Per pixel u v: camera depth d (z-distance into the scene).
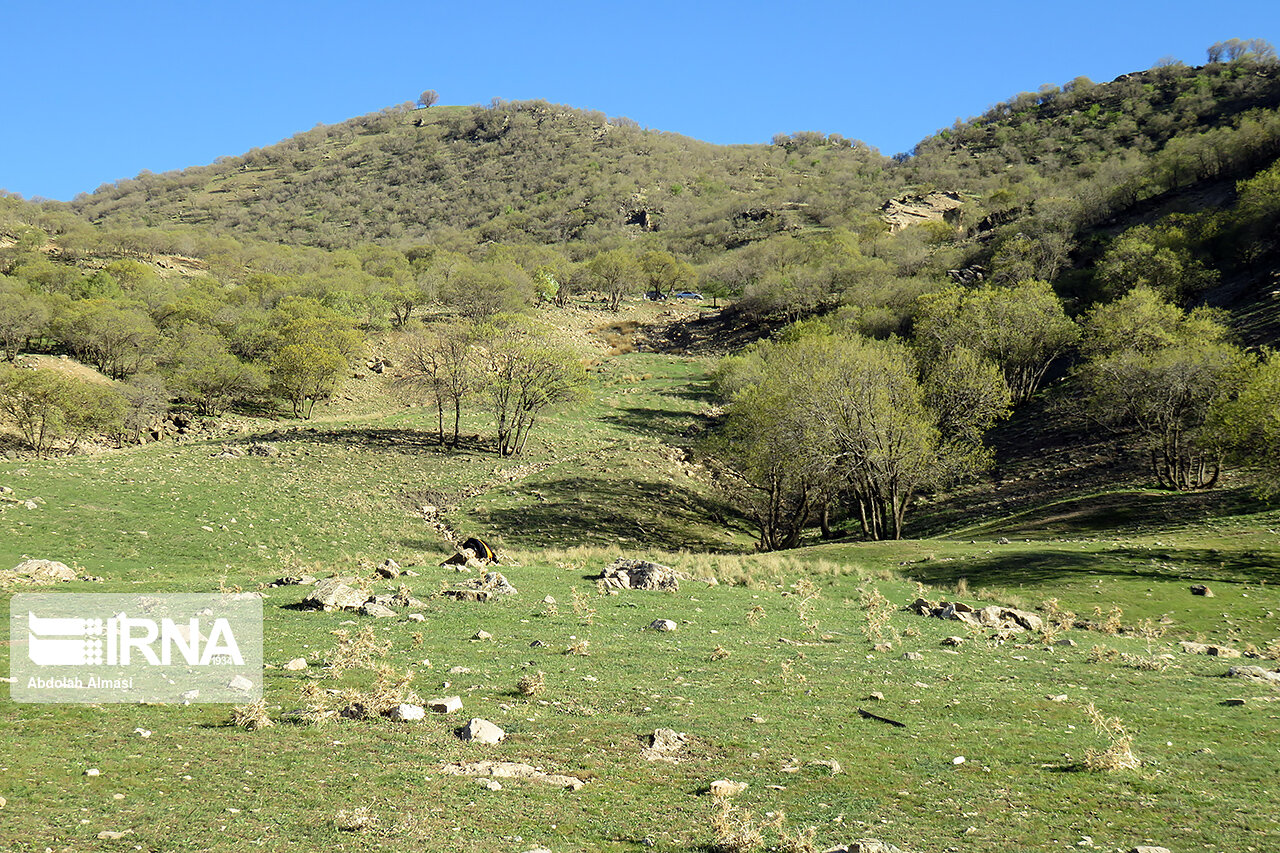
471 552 32.66
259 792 9.20
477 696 13.80
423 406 92.31
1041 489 56.94
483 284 133.50
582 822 8.99
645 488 65.94
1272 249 90.62
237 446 67.75
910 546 39.62
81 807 8.45
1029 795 10.13
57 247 165.12
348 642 16.06
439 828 8.55
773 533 50.72
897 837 8.81
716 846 8.42
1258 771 11.05
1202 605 26.81
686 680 15.70
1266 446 36.81
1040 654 19.61
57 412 67.19
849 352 49.38
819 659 18.09
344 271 138.62
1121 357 55.94
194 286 128.12
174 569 36.88
